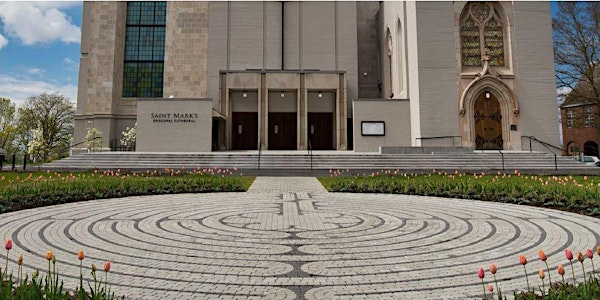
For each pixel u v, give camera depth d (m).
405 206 9.66
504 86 24.44
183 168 19.22
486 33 25.31
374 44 36.53
